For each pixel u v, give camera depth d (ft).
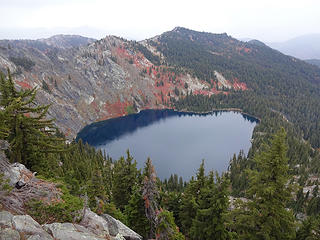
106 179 169.07
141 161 313.94
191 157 325.83
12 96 60.39
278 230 49.55
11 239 25.23
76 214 38.17
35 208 35.47
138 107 617.21
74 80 550.77
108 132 449.48
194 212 86.22
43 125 64.03
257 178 50.11
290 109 590.55
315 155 322.34
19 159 58.65
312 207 165.68
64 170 140.36
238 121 526.98
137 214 68.74
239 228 53.88
